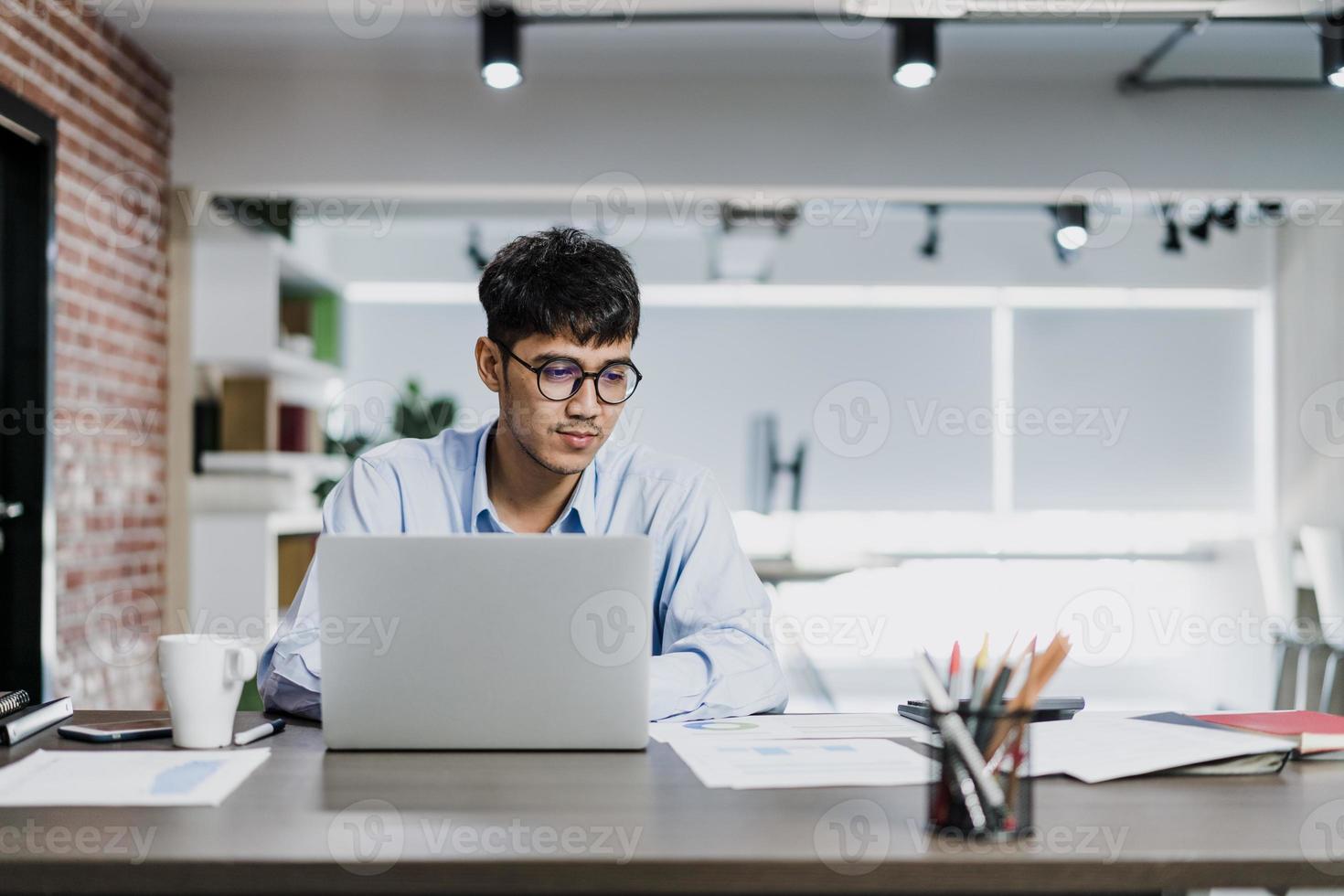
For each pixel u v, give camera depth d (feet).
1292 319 18.10
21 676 9.30
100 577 10.62
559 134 12.69
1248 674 16.30
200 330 12.64
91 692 10.36
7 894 2.54
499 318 4.50
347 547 3.51
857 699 16.62
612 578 3.56
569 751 3.60
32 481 9.43
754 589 4.93
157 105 12.16
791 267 19.95
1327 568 14.46
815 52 12.03
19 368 9.46
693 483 5.09
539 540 3.53
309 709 4.19
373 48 11.87
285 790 3.13
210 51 11.89
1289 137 12.76
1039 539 20.15
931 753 2.82
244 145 12.51
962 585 18.07
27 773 3.29
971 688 2.88
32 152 9.52
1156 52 11.97
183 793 3.07
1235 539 16.83
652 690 4.13
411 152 12.60
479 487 4.93
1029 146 12.78
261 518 12.56
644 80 12.73
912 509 20.34
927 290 20.18
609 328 4.43
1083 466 20.17
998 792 2.70
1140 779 3.33
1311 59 12.21
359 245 19.38
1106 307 20.17
